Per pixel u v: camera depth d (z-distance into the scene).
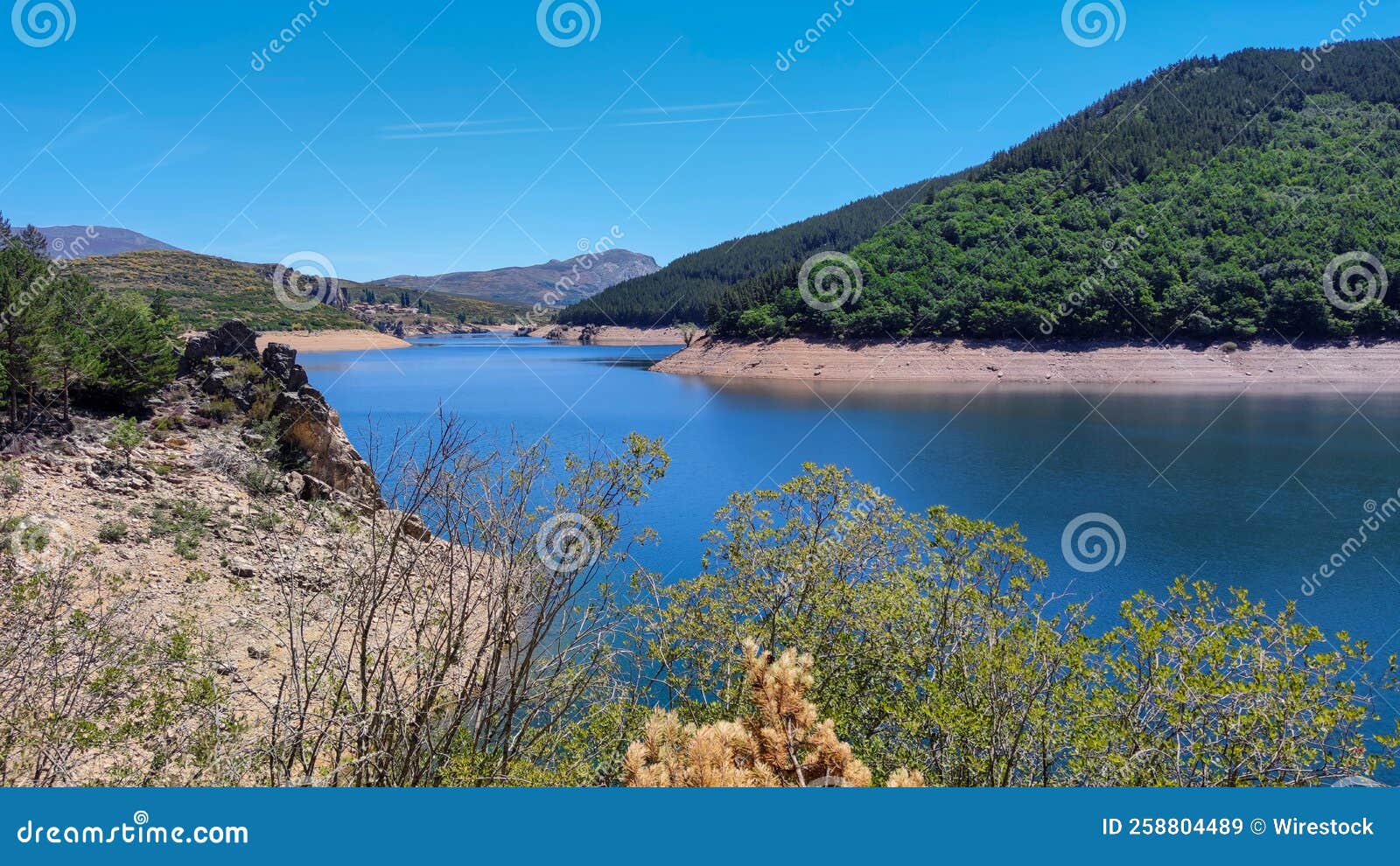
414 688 7.44
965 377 112.69
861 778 5.10
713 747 5.04
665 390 105.56
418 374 124.69
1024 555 11.05
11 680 8.42
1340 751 8.05
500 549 7.51
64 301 26.19
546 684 8.36
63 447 22.12
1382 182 139.75
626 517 34.91
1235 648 8.73
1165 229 132.25
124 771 7.93
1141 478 46.38
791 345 131.12
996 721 8.70
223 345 29.78
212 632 13.58
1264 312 106.38
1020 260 132.75
